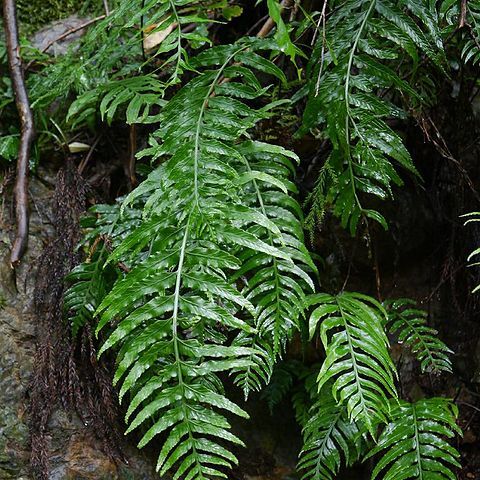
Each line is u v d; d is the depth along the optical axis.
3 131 2.22
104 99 1.86
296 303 1.62
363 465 2.07
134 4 1.81
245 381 1.62
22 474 1.75
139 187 1.62
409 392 2.10
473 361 2.08
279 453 2.06
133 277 1.48
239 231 1.49
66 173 2.09
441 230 2.18
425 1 1.74
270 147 1.69
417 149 2.14
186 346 1.45
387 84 1.70
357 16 1.74
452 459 1.66
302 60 2.12
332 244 2.10
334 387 1.58
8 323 1.89
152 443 1.87
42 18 2.49
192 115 1.62
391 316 1.94
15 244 1.97
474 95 1.99
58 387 1.82
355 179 1.72
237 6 2.15
